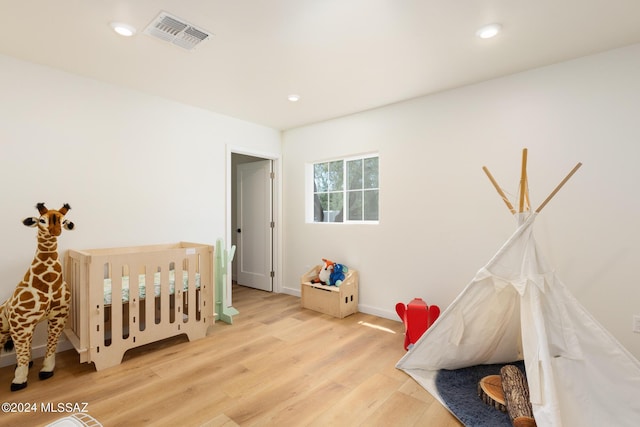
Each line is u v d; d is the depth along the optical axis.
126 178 2.95
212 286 2.93
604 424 1.54
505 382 1.86
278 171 4.43
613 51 2.26
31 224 2.05
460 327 2.13
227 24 1.95
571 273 2.40
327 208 4.12
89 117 2.73
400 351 2.59
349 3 1.74
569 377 1.63
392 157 3.36
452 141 2.96
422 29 2.00
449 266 2.98
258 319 3.36
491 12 1.83
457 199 2.94
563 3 1.74
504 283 1.93
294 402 1.89
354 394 1.98
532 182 2.56
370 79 2.75
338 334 2.94
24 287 2.06
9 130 2.36
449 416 1.78
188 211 3.41
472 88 2.85
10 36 2.07
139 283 2.64
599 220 2.30
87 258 2.23
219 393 1.98
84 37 2.09
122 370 2.26
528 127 2.58
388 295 3.39
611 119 2.26
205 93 3.08
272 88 2.95
